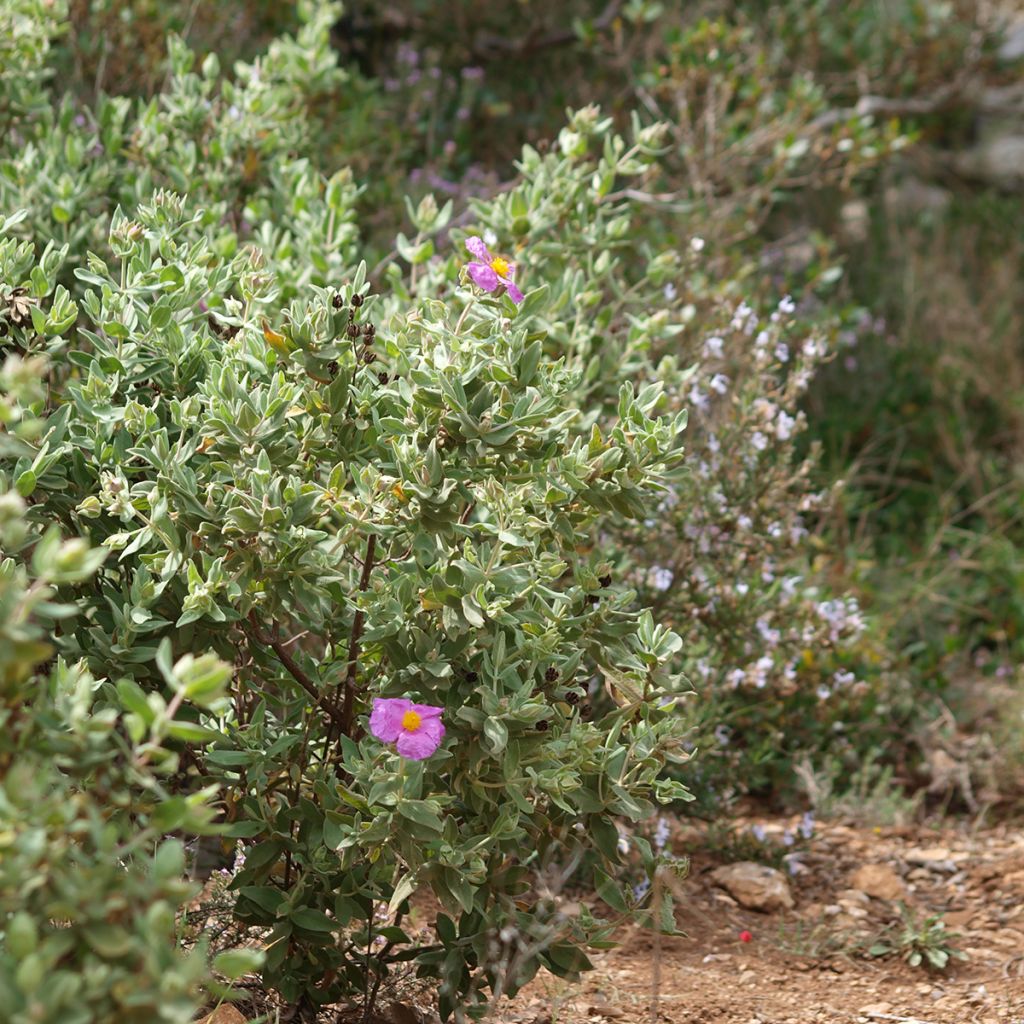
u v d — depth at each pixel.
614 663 2.67
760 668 4.04
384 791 2.35
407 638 2.51
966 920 3.66
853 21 7.31
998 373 6.82
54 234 3.63
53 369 3.27
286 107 4.50
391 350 2.70
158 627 2.46
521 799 2.45
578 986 3.07
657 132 3.89
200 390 2.71
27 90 4.15
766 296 5.53
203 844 2.93
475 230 3.82
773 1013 3.05
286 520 2.42
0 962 1.63
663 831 3.66
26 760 1.87
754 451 4.07
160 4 5.12
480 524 2.52
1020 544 6.02
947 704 5.03
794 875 3.93
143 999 1.62
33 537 2.43
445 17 6.90
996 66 7.54
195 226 3.52
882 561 5.77
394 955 2.77
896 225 7.54
